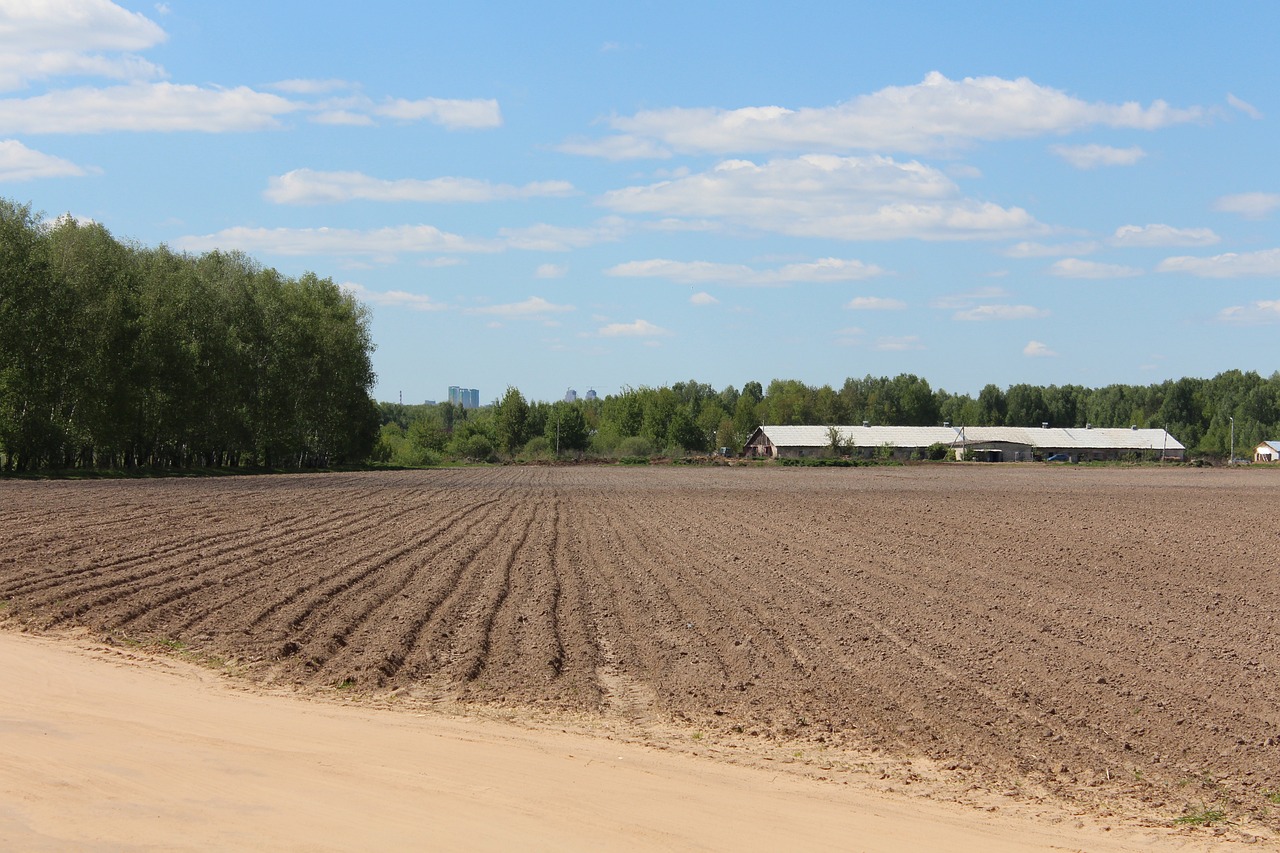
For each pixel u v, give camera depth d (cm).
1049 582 2753
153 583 2458
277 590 2391
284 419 9906
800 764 1188
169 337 7994
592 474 10481
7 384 6869
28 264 7000
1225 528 4441
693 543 3672
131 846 764
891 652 1827
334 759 1058
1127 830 995
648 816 920
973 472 11488
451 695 1506
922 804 1045
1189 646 1909
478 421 17462
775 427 16788
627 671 1695
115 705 1284
